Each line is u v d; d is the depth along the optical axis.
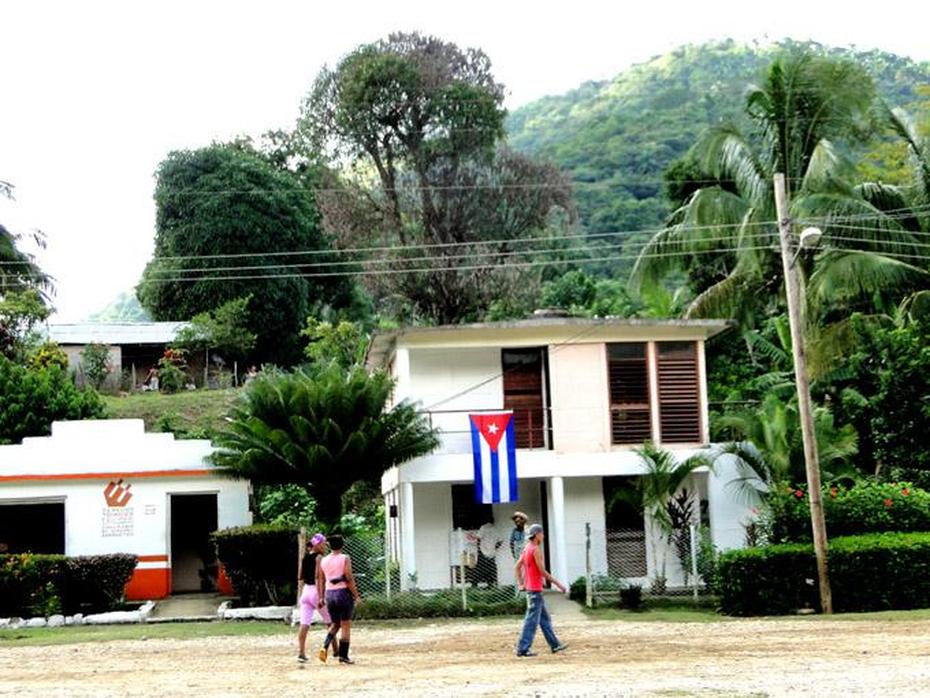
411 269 60.22
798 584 23.14
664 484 27.27
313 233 65.38
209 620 25.17
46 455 29.19
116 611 26.42
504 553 29.02
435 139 62.41
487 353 29.53
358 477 27.30
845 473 28.69
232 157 63.84
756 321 42.19
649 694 12.60
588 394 28.48
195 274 61.81
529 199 61.53
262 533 26.23
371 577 25.80
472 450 28.14
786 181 36.03
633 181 76.56
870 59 98.19
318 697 13.35
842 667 14.48
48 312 49.47
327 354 52.44
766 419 28.12
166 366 55.22
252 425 26.80
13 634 23.39
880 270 32.09
